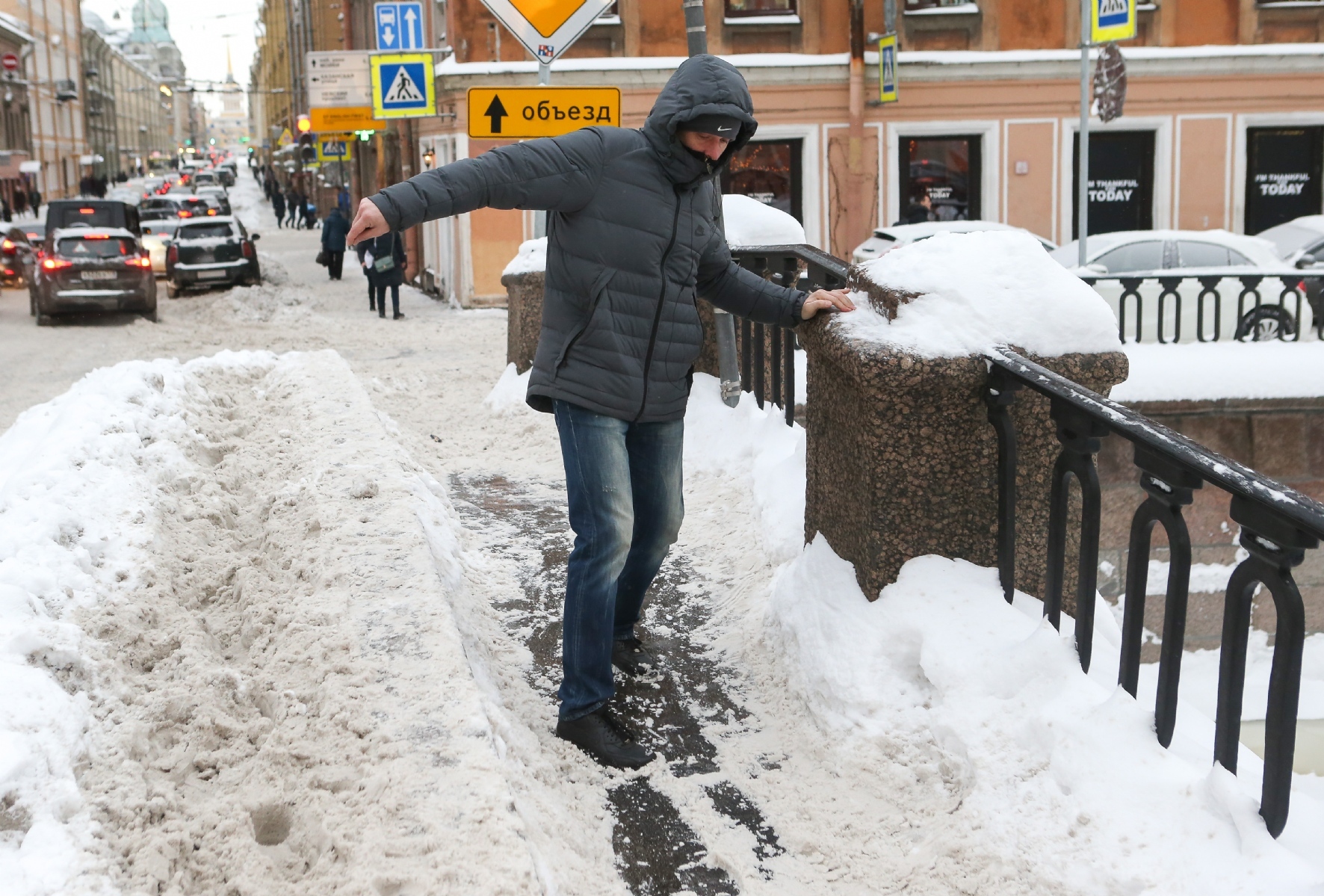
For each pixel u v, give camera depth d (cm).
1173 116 2098
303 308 2036
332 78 2405
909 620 335
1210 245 1337
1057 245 2123
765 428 595
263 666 326
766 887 275
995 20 2062
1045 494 345
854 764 317
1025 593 347
